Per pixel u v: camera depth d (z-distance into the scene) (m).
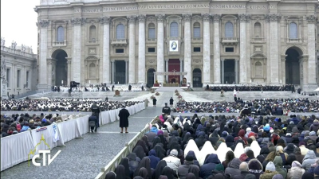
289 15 86.56
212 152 13.65
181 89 74.00
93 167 14.75
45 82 90.94
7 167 14.63
